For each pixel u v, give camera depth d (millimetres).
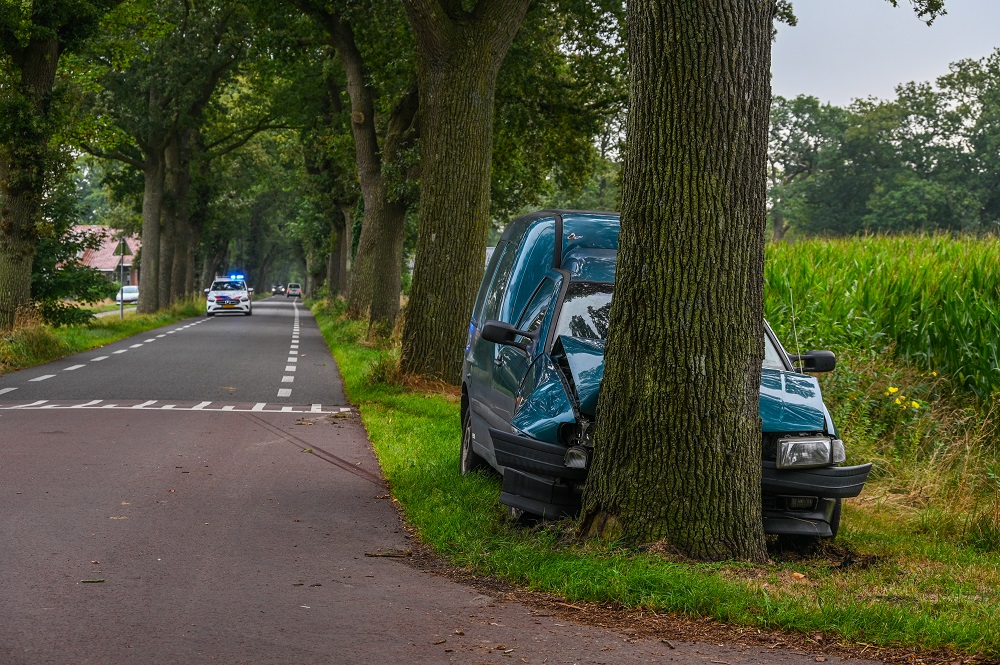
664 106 5496
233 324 39781
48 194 21125
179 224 47594
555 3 24297
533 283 7891
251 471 8703
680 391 5473
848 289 12250
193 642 4078
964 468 8672
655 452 5492
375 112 31141
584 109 27766
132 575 5199
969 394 10969
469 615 4602
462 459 8625
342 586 5109
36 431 10711
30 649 3920
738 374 5516
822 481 5902
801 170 83062
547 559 5309
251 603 4723
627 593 4773
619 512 5555
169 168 44031
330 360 22203
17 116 19875
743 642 4266
